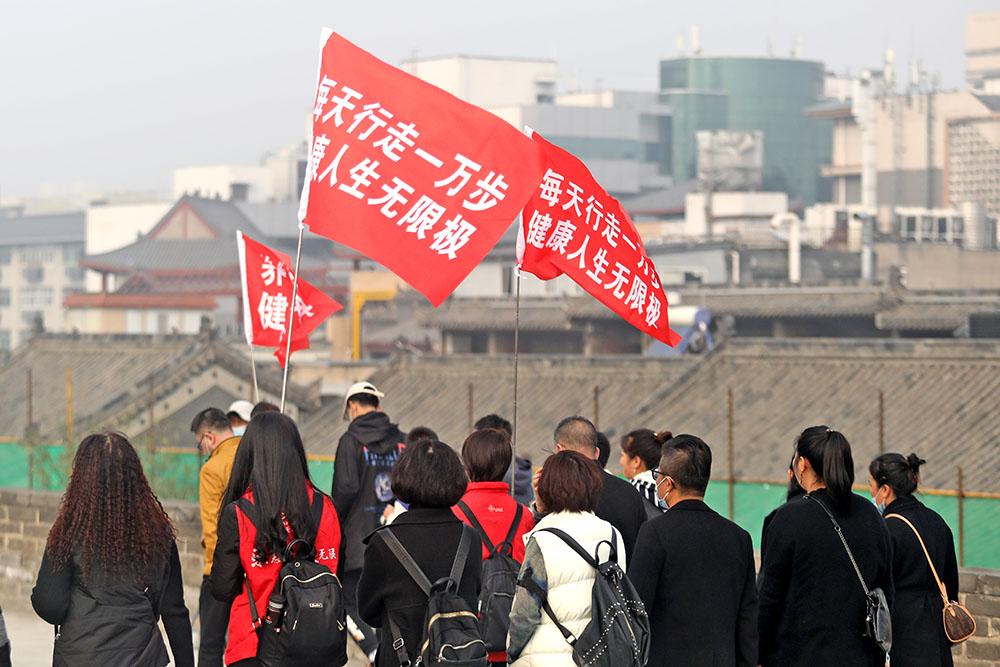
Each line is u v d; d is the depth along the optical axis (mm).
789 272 115812
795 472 11539
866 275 116188
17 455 52625
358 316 112625
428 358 64312
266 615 9500
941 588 11453
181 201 151625
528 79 195000
